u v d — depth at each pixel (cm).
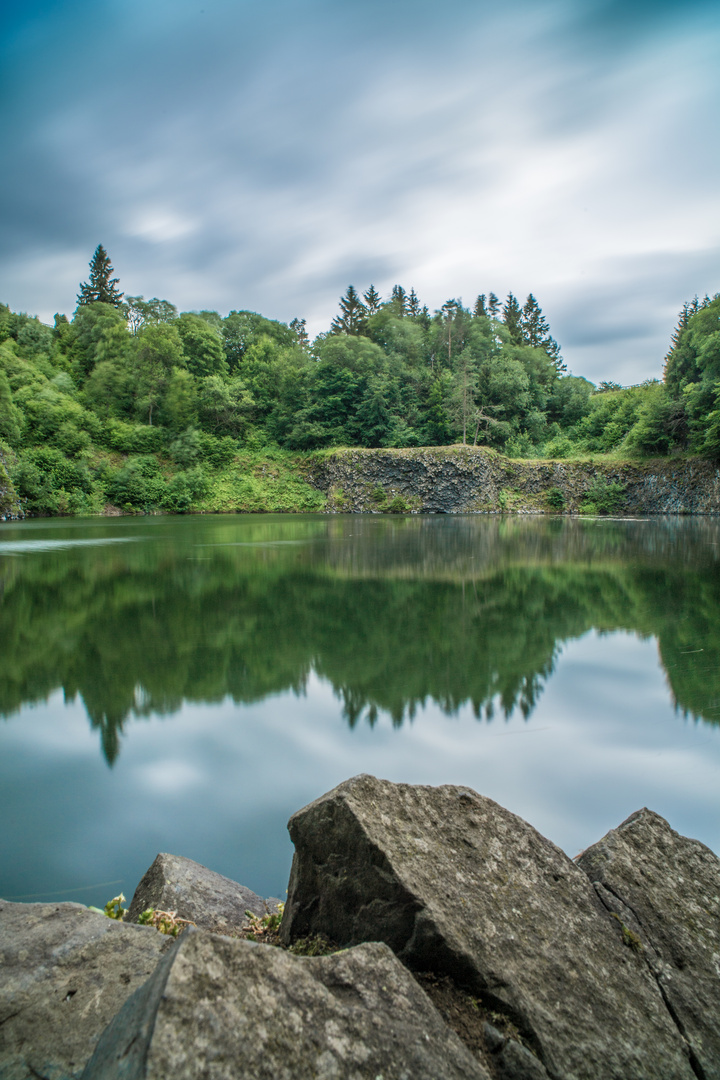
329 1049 179
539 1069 218
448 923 252
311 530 4128
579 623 1366
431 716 816
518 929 266
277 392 8712
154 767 668
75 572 2117
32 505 6072
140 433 7456
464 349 9638
